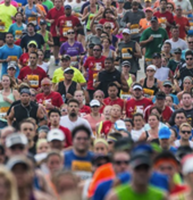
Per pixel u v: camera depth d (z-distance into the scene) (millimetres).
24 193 23203
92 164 29469
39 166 29969
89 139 29469
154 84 52625
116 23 65438
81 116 47781
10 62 58656
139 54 59031
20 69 57625
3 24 67000
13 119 44656
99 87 51875
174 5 73938
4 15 67000
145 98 48906
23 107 44469
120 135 33969
